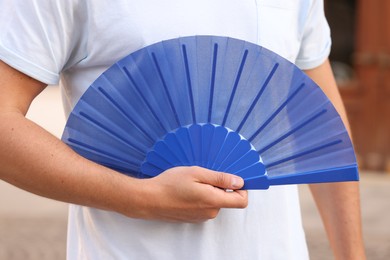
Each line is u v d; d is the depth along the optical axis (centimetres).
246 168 179
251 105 182
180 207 174
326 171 182
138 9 182
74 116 182
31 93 181
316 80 219
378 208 768
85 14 183
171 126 181
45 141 176
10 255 615
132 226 185
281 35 193
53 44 180
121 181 175
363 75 898
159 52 180
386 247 638
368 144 902
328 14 917
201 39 180
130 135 181
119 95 181
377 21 887
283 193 195
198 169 173
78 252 196
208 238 185
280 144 183
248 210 189
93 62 186
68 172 175
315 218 729
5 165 175
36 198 809
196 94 181
